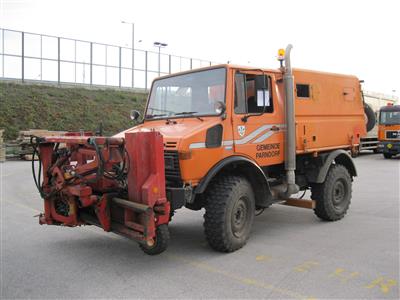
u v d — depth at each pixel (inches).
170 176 207.2
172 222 299.9
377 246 232.7
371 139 939.3
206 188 220.5
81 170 203.0
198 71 239.5
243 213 227.8
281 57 257.9
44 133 840.3
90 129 1046.4
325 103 292.5
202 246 237.6
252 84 239.0
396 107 818.8
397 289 172.1
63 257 219.1
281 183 271.4
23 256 221.1
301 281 181.5
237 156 225.3
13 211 335.6
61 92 1192.2
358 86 331.3
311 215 315.9
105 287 178.7
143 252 226.2
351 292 169.3
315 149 280.8
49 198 224.2
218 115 221.9
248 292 170.9
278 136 254.5
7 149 804.6
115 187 209.5
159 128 234.4
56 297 168.9
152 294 170.6
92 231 272.2
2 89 1088.8
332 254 218.7
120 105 1245.7
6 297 169.3
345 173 300.0
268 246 234.5
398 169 633.0
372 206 346.0
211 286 177.8
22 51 1231.5
